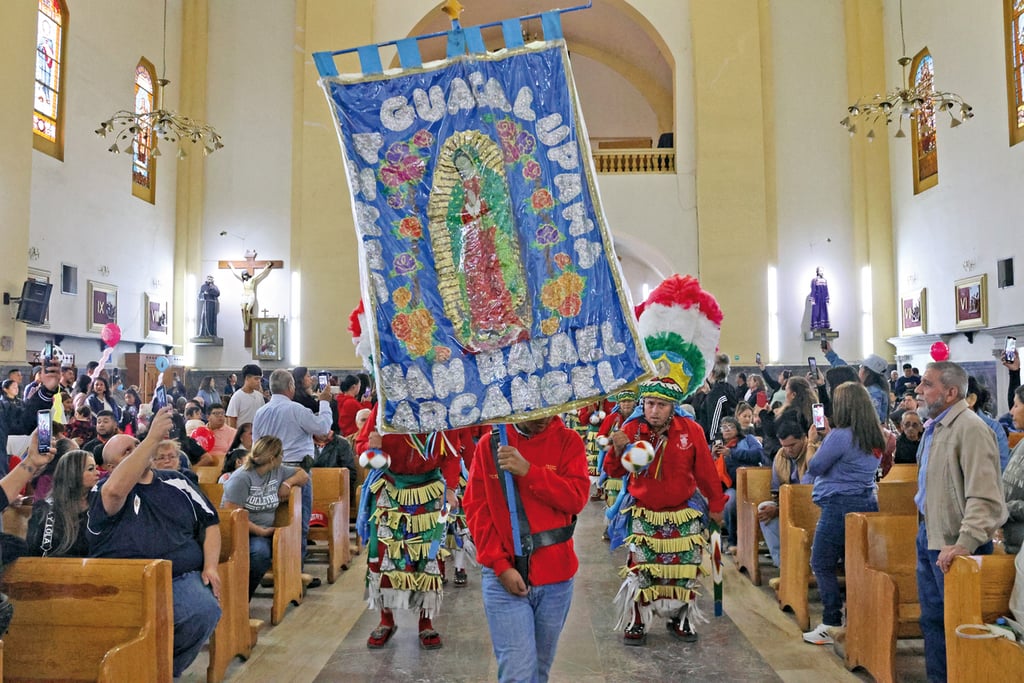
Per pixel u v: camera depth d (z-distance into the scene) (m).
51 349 11.34
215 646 4.66
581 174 3.28
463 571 6.97
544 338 3.25
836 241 19.27
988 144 14.79
